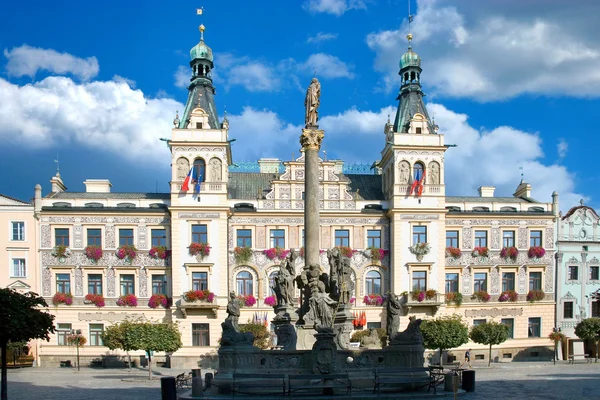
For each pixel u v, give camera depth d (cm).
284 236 7219
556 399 3356
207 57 7419
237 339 3634
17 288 6844
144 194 7419
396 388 3384
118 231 7038
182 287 6875
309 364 3512
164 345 5378
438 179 7275
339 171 8225
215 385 3303
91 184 7594
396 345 3712
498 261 7375
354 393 3219
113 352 6769
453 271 7294
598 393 3678
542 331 7338
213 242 6956
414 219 7206
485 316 7250
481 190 8175
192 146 7012
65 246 6944
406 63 7644
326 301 4056
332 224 7281
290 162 7300
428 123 7412
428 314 7081
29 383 4712
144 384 4631
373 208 7400
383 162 7756
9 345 5922
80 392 4006
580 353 7038
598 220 7638
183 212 6956
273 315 7019
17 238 6919
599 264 7562
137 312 6906
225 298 6894
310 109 4303
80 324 6838
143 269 7000
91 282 6962
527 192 7919
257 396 3183
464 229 7400
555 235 7500
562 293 7450
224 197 7012
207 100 7300
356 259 7231
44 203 6994
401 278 7138
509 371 5594
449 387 3416
